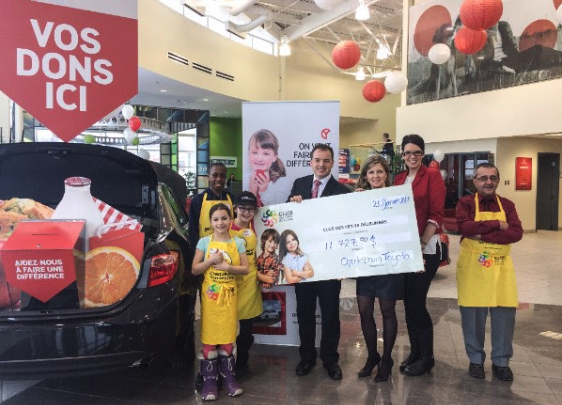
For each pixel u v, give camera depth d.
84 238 2.37
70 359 2.29
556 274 7.06
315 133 3.75
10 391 2.86
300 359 3.48
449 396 2.85
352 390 2.93
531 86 11.28
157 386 2.96
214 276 2.80
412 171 3.21
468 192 13.26
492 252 3.09
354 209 2.99
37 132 11.30
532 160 12.95
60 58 2.39
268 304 3.80
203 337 2.80
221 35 17.91
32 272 2.16
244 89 19.44
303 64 21.78
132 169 2.85
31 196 2.92
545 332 4.14
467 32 8.73
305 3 17.17
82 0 2.40
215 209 2.83
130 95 2.52
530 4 11.20
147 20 13.88
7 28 2.30
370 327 3.12
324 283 3.12
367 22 19.11
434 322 4.45
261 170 3.79
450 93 13.16
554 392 2.91
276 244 3.11
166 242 2.70
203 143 22.30
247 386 2.98
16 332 2.25
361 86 23.53
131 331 2.38
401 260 2.92
